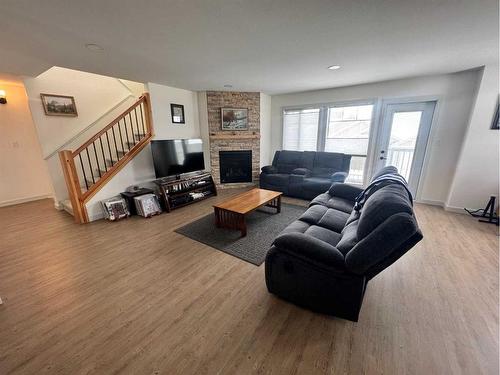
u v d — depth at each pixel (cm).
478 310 167
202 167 468
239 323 157
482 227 308
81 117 407
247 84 425
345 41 230
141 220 345
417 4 164
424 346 139
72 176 318
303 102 509
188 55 267
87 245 269
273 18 184
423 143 397
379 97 418
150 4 162
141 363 130
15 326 155
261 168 536
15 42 223
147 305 175
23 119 435
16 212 385
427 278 205
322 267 151
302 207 398
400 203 138
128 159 380
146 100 402
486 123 323
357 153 471
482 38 222
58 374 124
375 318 161
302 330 151
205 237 286
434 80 366
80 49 244
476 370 124
